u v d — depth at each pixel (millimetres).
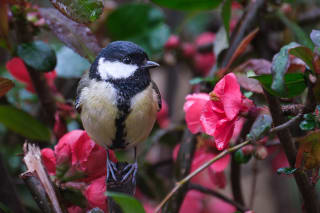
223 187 4715
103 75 4562
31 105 6270
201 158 4523
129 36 6316
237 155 4098
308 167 3137
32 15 4566
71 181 3998
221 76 4402
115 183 3840
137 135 4574
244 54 5559
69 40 4430
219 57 5172
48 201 3529
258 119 3225
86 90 4523
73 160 4031
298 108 3271
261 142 4074
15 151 5758
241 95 3453
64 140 4016
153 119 4652
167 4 5102
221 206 6070
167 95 7621
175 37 6555
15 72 5258
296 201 7488
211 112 3502
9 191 4523
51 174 4117
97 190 3910
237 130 4105
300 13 6371
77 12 3416
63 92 6203
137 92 4500
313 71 3051
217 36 5242
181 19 7746
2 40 4504
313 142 3020
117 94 4445
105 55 4652
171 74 7629
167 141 6238
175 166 4625
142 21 6270
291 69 3529
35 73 4879
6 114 4746
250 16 5090
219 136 3457
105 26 6367
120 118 4410
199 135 4508
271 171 7609
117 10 6148
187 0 5031
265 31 5422
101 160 4059
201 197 5977
